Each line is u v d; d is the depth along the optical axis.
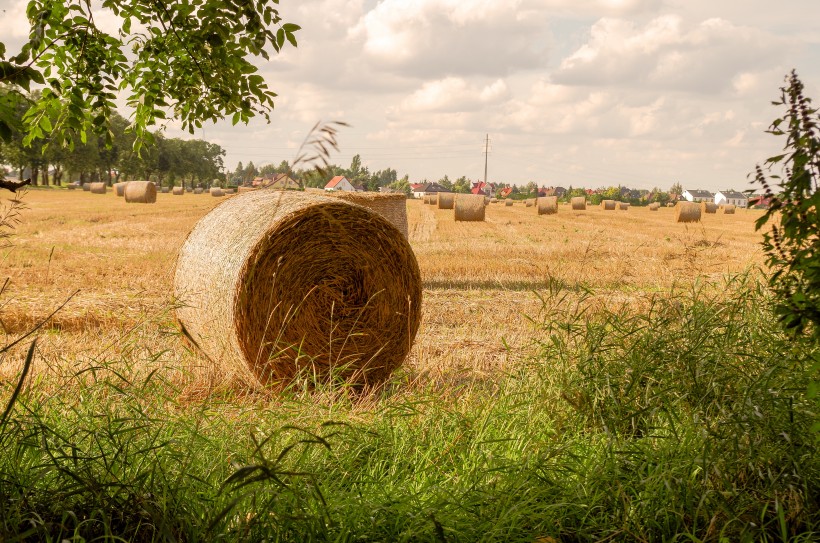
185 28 5.09
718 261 17.69
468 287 13.41
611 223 36.94
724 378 4.59
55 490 3.22
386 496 3.54
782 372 4.42
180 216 33.88
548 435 4.34
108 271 14.07
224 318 6.52
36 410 4.00
